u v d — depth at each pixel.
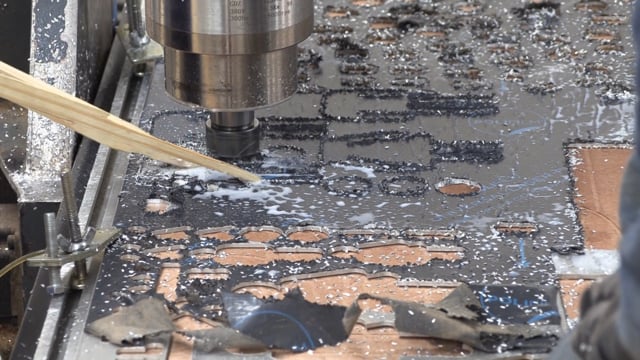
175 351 2.81
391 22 4.87
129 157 3.79
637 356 1.84
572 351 2.13
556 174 3.63
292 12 3.39
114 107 4.23
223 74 3.43
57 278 3.06
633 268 1.80
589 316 2.03
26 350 2.85
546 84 4.26
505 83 4.28
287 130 3.94
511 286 3.04
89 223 3.36
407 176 3.63
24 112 4.32
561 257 3.18
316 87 4.25
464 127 3.95
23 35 4.59
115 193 3.56
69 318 2.96
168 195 3.54
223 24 3.30
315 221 3.38
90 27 4.40
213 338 2.80
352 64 4.43
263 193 3.54
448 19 4.88
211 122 3.80
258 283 3.08
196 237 3.30
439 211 3.43
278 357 2.77
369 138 3.88
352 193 3.53
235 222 3.38
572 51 4.55
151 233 3.32
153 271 3.14
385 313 2.94
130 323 2.87
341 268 3.14
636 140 1.98
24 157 3.93
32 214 3.66
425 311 2.85
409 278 3.09
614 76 4.32
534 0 5.04
